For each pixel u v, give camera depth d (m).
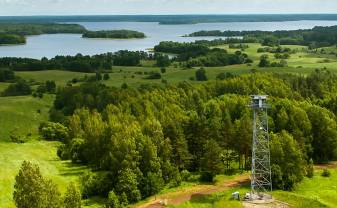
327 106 161.38
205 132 121.69
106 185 106.12
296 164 109.94
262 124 105.75
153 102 169.50
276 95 178.38
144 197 103.50
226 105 155.00
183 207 95.06
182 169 119.19
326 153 133.25
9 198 101.00
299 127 133.38
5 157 138.12
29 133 185.75
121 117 147.38
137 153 109.31
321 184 111.38
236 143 120.75
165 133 121.31
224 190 104.44
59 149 144.75
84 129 150.38
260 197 95.56
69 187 81.62
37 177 73.94
